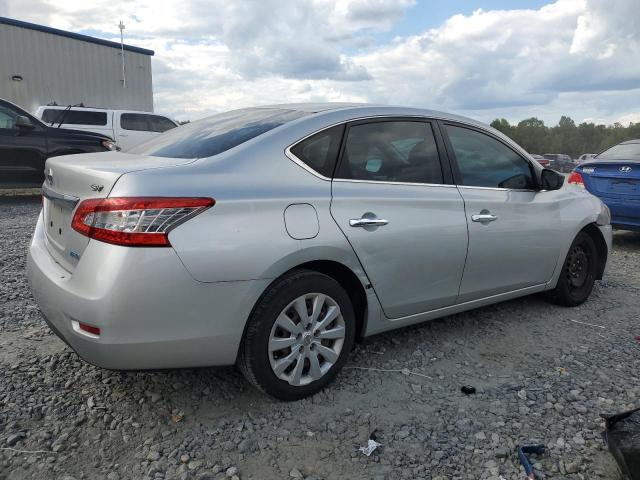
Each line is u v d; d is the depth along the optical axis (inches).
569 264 182.1
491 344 152.1
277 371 112.6
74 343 101.0
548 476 95.7
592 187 299.0
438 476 95.3
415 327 162.6
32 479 91.5
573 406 118.6
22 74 739.4
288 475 94.5
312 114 126.9
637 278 232.2
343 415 113.3
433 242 134.7
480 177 152.2
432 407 117.3
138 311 95.7
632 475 92.0
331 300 118.5
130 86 875.4
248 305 105.4
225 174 107.5
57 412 110.8
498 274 155.3
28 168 386.0
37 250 122.0
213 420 110.1
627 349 151.3
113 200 96.4
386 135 134.3
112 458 97.6
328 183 119.9
